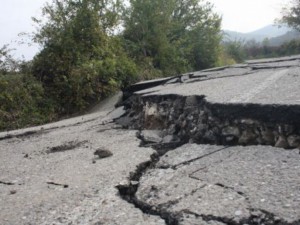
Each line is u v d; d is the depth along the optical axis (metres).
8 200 3.18
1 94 8.59
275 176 2.81
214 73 7.26
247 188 2.70
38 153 4.87
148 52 14.08
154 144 4.46
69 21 10.64
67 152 4.73
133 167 3.60
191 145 4.06
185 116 4.66
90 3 11.02
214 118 4.04
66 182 3.45
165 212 2.61
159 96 5.46
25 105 8.95
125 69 11.10
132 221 2.55
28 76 9.70
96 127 6.32
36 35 10.23
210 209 2.50
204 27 16.28
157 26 13.98
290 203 2.39
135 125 5.86
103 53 10.84
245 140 3.72
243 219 2.33
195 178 3.07
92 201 2.95
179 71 14.35
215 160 3.42
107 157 4.16
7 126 8.33
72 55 10.26
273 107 3.54
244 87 5.00
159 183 3.13
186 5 15.98
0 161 4.61
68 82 9.87
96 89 10.26
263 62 7.68
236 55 28.53
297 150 3.25
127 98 8.29
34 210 2.91
